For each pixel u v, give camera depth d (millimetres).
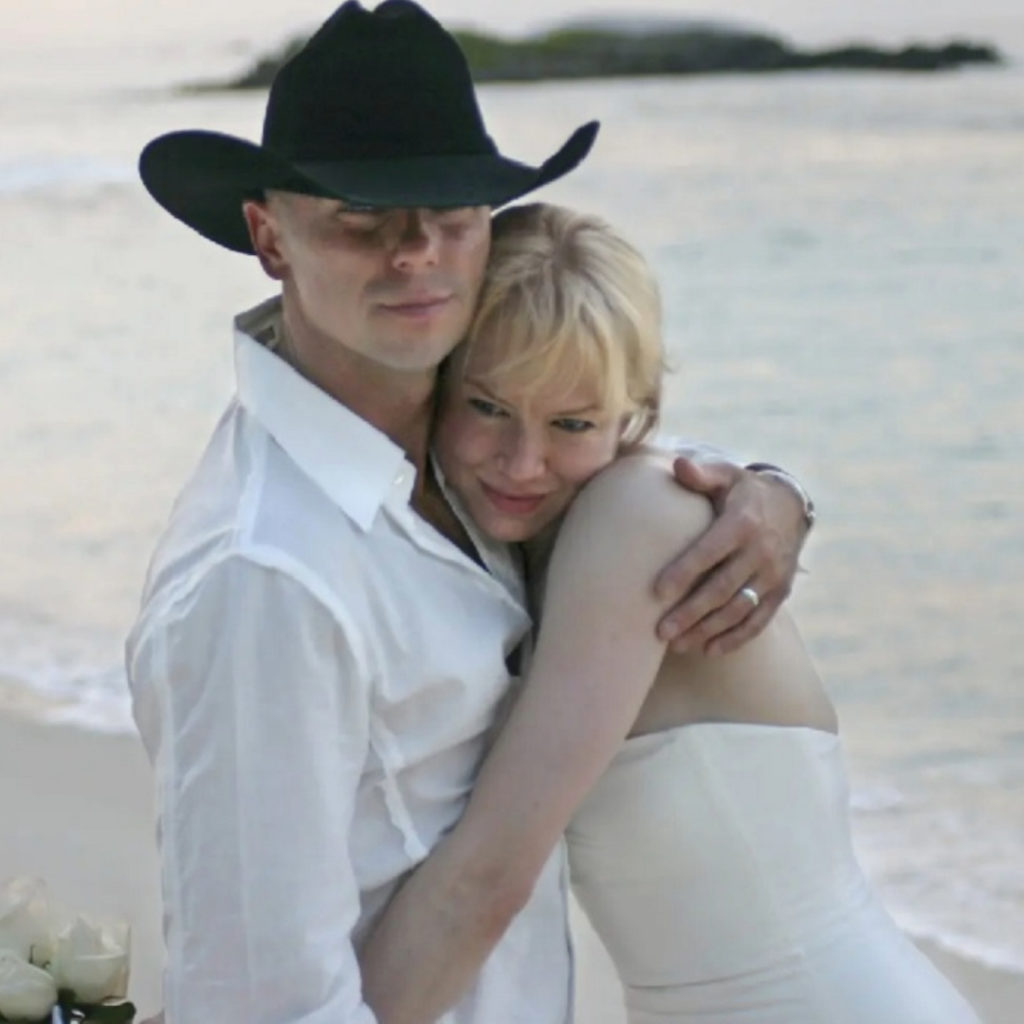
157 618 3059
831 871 3531
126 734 9039
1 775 8508
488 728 3332
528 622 3396
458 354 3266
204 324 19922
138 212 25500
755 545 3369
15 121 31094
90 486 14750
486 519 3406
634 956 3574
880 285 19297
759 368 17031
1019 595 11906
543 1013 3410
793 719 3525
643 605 3301
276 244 3238
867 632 11516
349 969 3045
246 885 2967
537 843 3215
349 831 3186
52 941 3664
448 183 3061
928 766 9562
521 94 30000
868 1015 3430
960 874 8109
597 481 3400
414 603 3146
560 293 3176
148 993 6465
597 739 3250
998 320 17875
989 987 6926
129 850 7605
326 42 3121
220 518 3082
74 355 18875
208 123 31000
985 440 14828
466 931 3189
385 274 3045
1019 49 25891
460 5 30250
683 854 3443
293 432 3133
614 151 26156
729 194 23391
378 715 3131
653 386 3420
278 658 2949
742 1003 3463
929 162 23797
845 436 15273
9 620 11703
